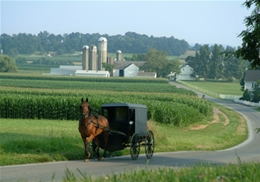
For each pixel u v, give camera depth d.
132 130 33.44
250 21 30.55
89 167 27.58
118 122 33.16
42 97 82.12
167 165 30.23
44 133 46.09
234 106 150.00
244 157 39.47
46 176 23.11
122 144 33.06
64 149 34.75
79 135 44.97
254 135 74.12
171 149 45.09
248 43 31.03
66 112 80.94
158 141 47.19
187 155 39.72
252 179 17.94
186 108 83.00
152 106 79.31
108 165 29.09
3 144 32.12
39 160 30.09
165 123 78.00
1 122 66.25
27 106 80.75
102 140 32.69
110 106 33.19
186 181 17.75
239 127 86.06
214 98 186.38
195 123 86.00
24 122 67.44
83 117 30.50
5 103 80.75
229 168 21.64
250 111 131.50
